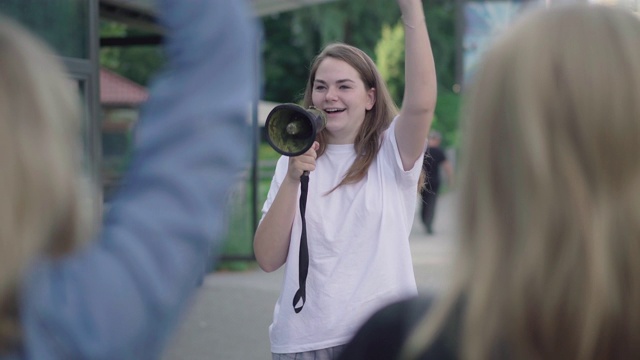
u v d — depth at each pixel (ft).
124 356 3.08
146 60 87.71
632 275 3.59
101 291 3.06
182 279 3.15
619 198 3.63
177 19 3.34
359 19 120.37
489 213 3.84
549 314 3.65
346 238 9.53
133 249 3.10
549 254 3.65
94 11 20.27
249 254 33.71
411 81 9.39
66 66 19.10
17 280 3.07
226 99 3.29
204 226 3.17
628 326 3.61
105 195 25.46
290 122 9.35
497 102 3.84
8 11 16.89
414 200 9.95
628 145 3.61
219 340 22.27
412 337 4.04
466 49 76.79
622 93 3.63
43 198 3.08
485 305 3.77
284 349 9.72
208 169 3.21
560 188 3.63
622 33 3.73
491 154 3.85
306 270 9.50
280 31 126.31
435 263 33.63
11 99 3.12
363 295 9.47
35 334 3.05
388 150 9.80
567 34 3.78
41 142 3.11
